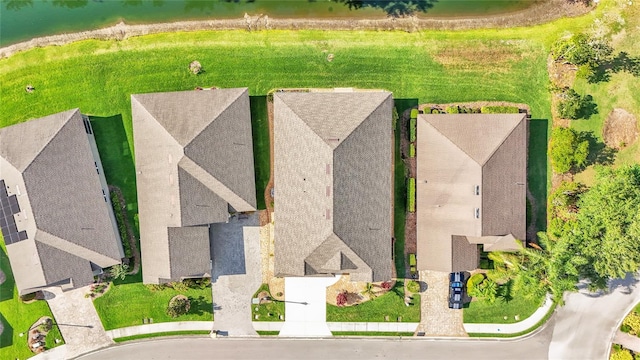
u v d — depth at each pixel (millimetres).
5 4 45531
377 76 44031
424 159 41594
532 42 43688
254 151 44156
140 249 44562
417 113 43500
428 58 43969
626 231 37875
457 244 40875
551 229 43000
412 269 43719
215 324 44844
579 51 40750
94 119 44438
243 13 45000
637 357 42781
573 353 43781
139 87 44438
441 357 44344
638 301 43375
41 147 40812
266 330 44750
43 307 44938
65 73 44781
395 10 44594
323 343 44719
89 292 44906
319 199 39812
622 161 43156
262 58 44281
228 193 41625
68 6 45469
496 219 39812
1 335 45000
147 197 41969
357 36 44312
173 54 44562
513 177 40438
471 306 44031
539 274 39406
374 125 40719
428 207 41469
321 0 44875
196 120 40719
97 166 43781
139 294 44938
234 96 41688
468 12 44375
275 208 41500
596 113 43219
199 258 42406
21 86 44938
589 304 43812
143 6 45219
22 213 40938
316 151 39719
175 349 45094
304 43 44281
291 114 40844
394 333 44375
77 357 45250
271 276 44469
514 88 43594
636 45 43094
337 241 39812
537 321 43969
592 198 39125
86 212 41938
